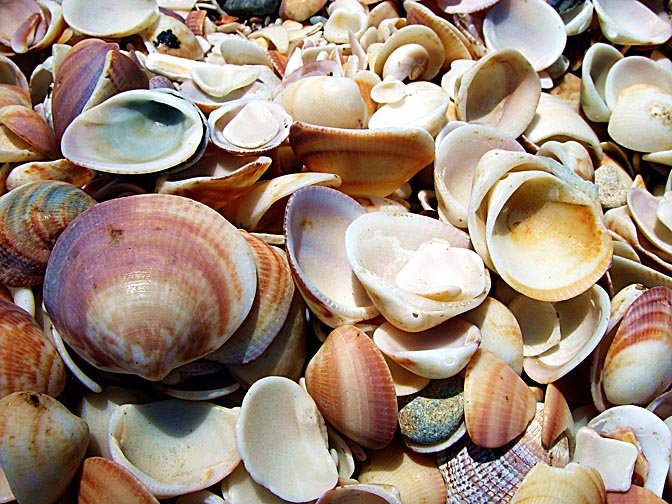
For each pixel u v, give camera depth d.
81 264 0.14
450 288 0.15
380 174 0.18
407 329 0.15
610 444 0.16
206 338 0.15
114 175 0.18
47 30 0.24
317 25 0.27
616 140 0.22
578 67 0.25
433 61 0.23
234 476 0.14
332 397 0.15
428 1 0.24
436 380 0.15
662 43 0.24
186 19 0.27
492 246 0.16
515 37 0.24
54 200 0.16
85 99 0.18
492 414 0.15
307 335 0.17
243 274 0.15
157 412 0.15
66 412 0.14
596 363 0.17
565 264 0.16
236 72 0.21
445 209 0.18
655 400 0.17
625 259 0.19
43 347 0.15
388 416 0.15
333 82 0.19
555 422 0.15
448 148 0.18
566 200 0.17
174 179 0.17
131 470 0.14
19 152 0.18
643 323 0.17
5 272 0.16
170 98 0.17
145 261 0.14
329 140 0.17
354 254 0.16
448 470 0.16
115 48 0.19
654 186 0.23
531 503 0.14
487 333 0.16
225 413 0.15
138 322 0.14
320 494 0.14
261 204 0.17
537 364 0.17
